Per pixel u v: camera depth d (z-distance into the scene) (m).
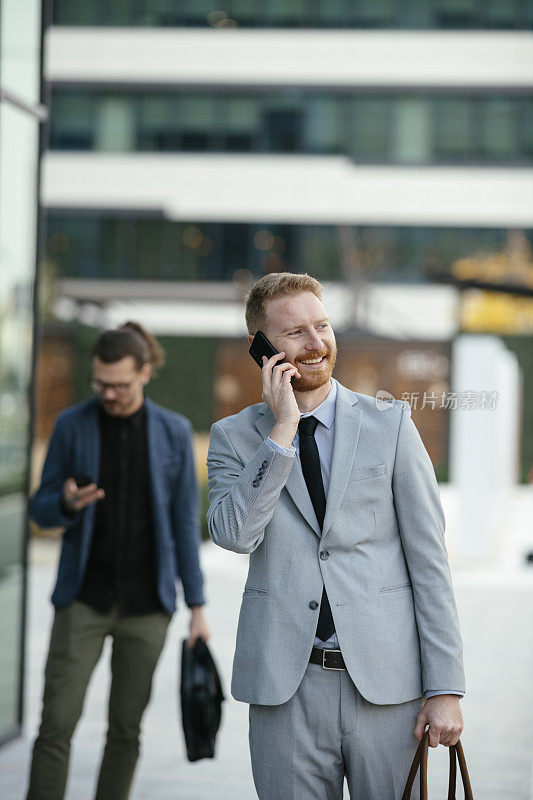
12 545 7.37
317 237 38.31
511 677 9.76
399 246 37.88
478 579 15.38
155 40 38.53
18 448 7.46
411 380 33.84
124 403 5.18
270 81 38.31
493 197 37.56
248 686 3.60
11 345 7.45
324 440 3.75
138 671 5.28
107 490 5.26
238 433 3.85
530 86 37.31
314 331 3.71
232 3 38.47
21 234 7.57
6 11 7.47
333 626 3.60
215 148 38.69
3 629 7.26
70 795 6.34
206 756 5.29
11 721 7.41
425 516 3.66
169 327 37.44
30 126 7.65
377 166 38.03
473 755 7.44
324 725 3.58
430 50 37.75
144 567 5.29
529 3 37.47
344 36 38.06
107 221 38.91
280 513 3.66
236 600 13.14
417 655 3.63
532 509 25.00
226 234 38.69
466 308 34.84
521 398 32.75
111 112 38.75
